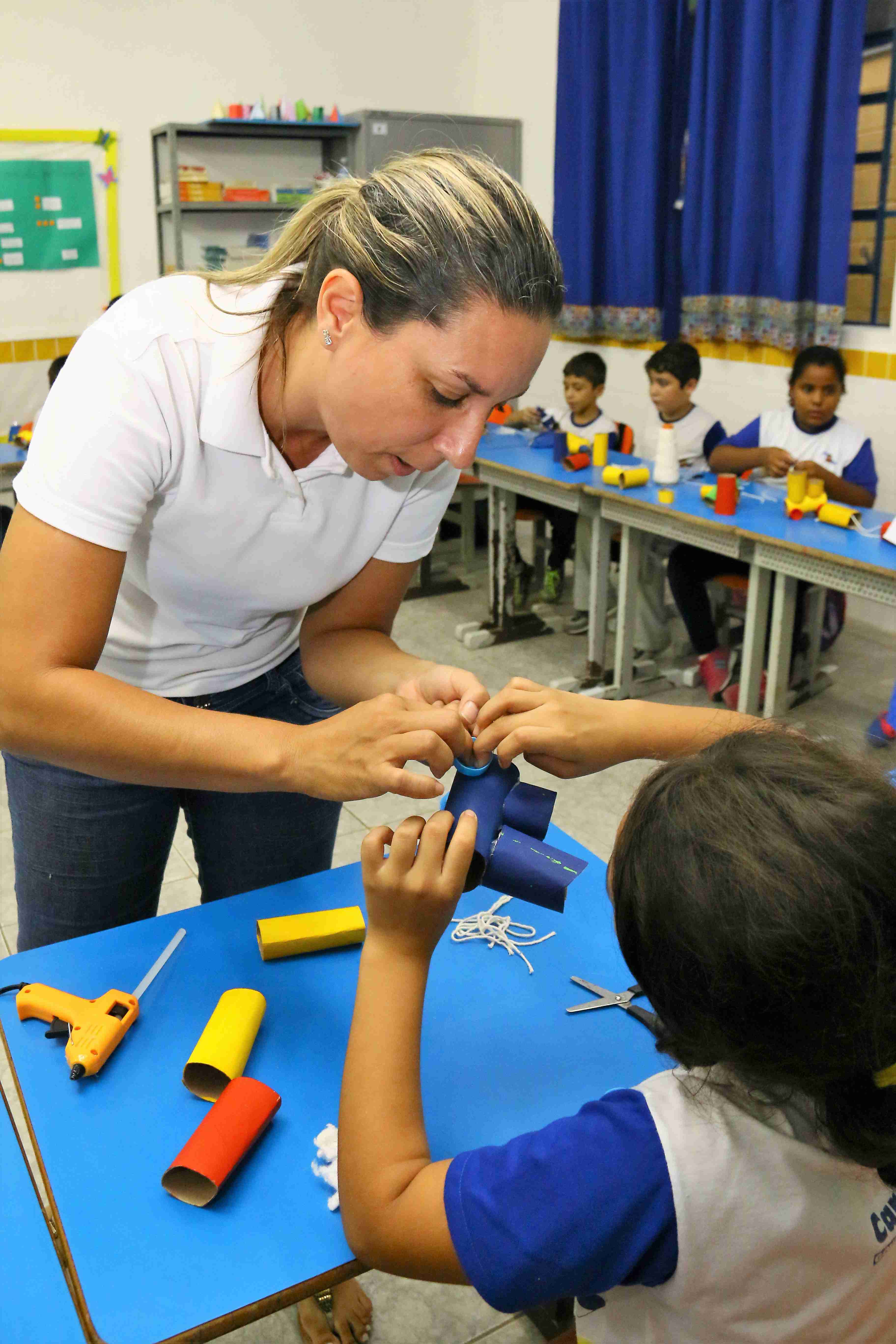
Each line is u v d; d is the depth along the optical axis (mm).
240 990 1034
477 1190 707
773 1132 694
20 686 912
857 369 4156
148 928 1186
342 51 5488
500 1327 1507
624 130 4703
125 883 1355
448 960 1142
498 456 3992
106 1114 933
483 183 779
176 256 5059
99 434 897
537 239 778
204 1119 893
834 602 3809
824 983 608
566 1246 676
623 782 3113
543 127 5547
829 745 726
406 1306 1539
